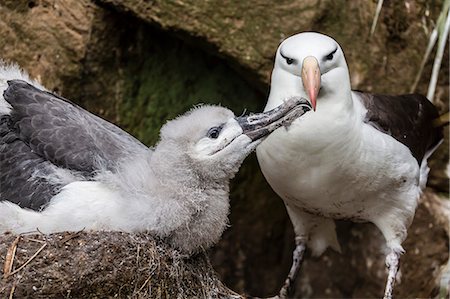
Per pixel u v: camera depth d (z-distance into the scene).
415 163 10.61
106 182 8.98
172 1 11.16
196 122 8.97
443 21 10.88
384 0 11.91
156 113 11.78
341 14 11.77
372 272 12.62
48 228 8.88
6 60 11.19
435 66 10.95
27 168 9.26
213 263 12.62
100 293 8.63
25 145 9.41
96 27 11.21
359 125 10.11
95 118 9.98
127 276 8.66
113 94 11.53
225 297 9.62
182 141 8.95
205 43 11.38
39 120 9.44
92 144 9.42
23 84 9.71
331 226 11.27
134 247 8.70
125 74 11.53
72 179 9.15
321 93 9.95
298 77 9.96
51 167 9.24
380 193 10.43
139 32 11.45
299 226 11.27
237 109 12.09
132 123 11.70
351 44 11.86
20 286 8.41
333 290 12.95
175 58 11.72
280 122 8.98
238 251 12.72
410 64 12.09
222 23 11.34
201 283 9.40
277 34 11.51
